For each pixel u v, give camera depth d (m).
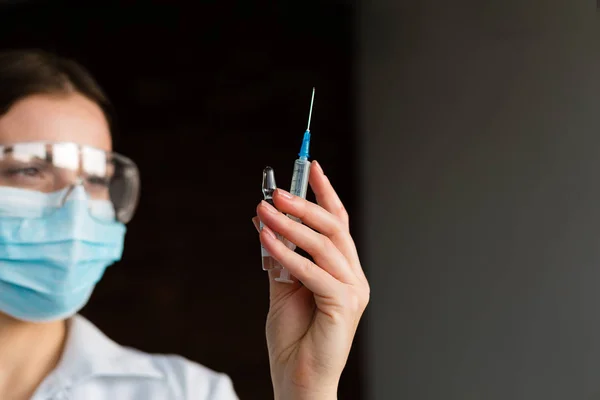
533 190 3.06
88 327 1.52
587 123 2.98
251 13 3.96
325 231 1.09
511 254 3.07
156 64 4.11
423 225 3.27
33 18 4.23
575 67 3.03
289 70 3.83
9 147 1.40
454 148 3.25
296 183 1.15
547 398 2.94
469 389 3.08
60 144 1.44
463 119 3.24
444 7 3.36
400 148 3.38
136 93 4.12
